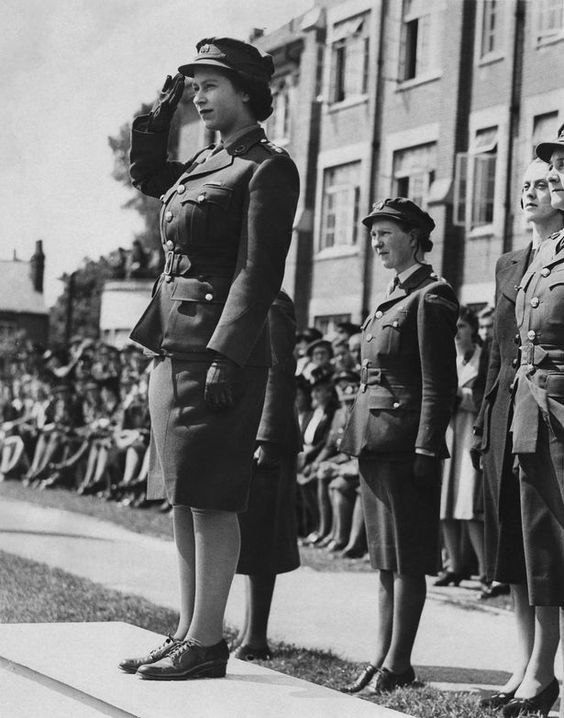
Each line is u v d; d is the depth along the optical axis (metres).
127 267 21.30
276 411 6.25
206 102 4.50
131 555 10.91
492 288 13.57
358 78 16.09
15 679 4.53
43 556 10.66
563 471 4.41
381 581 5.95
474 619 8.12
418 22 15.05
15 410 19.89
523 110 13.28
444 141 14.47
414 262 5.95
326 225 16.75
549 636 5.29
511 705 5.27
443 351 5.67
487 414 5.57
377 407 5.80
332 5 16.59
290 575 9.87
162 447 4.38
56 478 17.59
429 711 5.33
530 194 5.49
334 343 13.05
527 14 13.20
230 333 4.25
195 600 4.54
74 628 5.27
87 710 4.10
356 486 11.05
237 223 4.40
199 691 4.16
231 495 4.32
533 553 4.59
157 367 4.49
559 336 4.48
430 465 5.62
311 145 16.95
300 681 4.39
